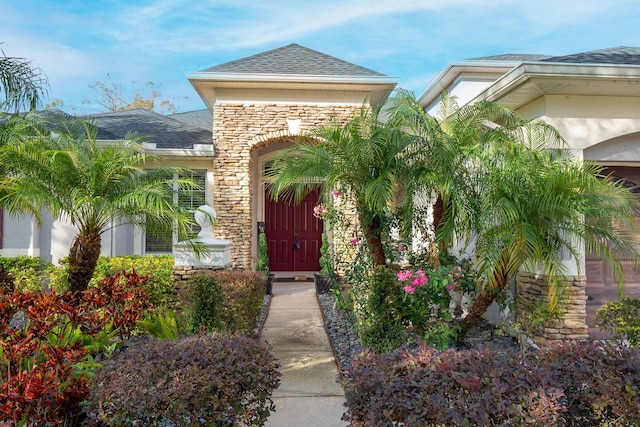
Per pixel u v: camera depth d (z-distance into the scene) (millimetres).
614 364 3033
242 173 11820
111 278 5543
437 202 7367
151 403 2830
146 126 13672
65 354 3520
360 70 11836
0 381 3656
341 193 7277
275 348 7012
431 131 6215
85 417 3475
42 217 11336
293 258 14656
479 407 2604
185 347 3434
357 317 7309
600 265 7316
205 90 12016
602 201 5688
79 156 6980
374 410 2648
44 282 10008
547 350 3326
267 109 11836
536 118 7184
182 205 7695
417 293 6270
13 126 8648
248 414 3189
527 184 5895
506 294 7184
